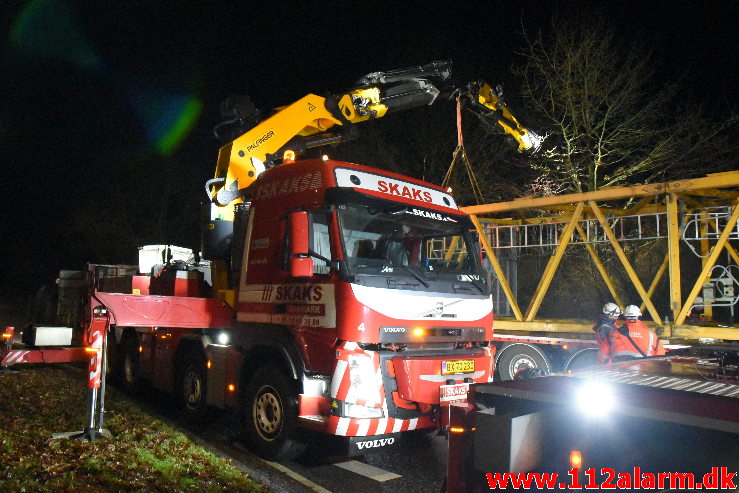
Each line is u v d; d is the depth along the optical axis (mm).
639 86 15648
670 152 15219
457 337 6340
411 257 6484
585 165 16812
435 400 5875
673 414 2656
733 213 8258
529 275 14336
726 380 3938
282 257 6348
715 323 9719
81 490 4570
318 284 5883
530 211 14602
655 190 8625
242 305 6828
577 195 9438
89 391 6172
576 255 15078
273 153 8648
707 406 2764
